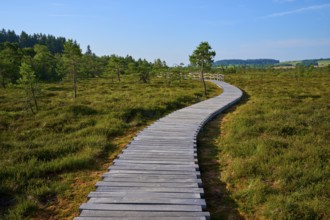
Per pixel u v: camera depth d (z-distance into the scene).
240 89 31.53
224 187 6.48
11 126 12.64
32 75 17.31
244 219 5.17
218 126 13.08
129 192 5.75
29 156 8.34
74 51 24.39
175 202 5.34
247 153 8.29
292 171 6.61
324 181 6.10
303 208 5.05
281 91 27.36
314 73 65.06
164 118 14.08
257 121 12.00
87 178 7.19
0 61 30.73
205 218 4.81
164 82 41.53
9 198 6.15
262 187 5.95
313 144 8.66
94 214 4.92
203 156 8.73
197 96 25.11
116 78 52.44
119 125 12.59
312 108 15.85
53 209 5.68
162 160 7.80
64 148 9.17
